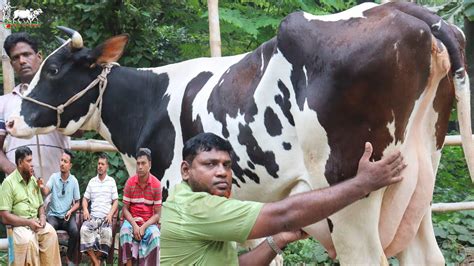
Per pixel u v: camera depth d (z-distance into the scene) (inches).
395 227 145.4
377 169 105.9
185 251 109.0
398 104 136.0
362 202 140.5
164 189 193.8
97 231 237.9
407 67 134.5
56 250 216.2
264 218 104.5
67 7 332.5
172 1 366.9
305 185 152.5
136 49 322.3
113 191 246.4
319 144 143.8
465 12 330.3
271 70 152.9
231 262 111.2
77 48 202.7
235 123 163.3
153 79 200.2
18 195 206.7
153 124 194.7
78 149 253.1
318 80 141.7
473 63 376.5
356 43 136.6
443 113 149.8
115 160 298.4
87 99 205.8
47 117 204.2
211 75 184.1
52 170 220.1
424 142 149.0
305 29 145.3
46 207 235.3
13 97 212.8
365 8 144.1
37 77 205.3
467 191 333.1
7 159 212.8
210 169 109.0
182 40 390.3
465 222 285.4
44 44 383.2
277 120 153.7
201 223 107.0
